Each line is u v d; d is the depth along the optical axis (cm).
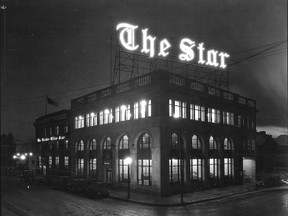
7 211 2175
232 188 3528
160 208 2316
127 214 2080
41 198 2853
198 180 3353
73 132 4575
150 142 3077
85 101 4312
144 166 3120
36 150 6275
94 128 4000
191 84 3347
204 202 2597
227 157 3869
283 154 6003
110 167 3625
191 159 3272
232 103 3950
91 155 4094
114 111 3631
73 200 2722
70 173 4700
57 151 5362
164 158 2897
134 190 3178
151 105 3030
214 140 3688
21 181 4709
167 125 2961
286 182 4212
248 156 4238
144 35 3416
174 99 3106
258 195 3033
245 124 4300
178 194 3000
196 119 3366
